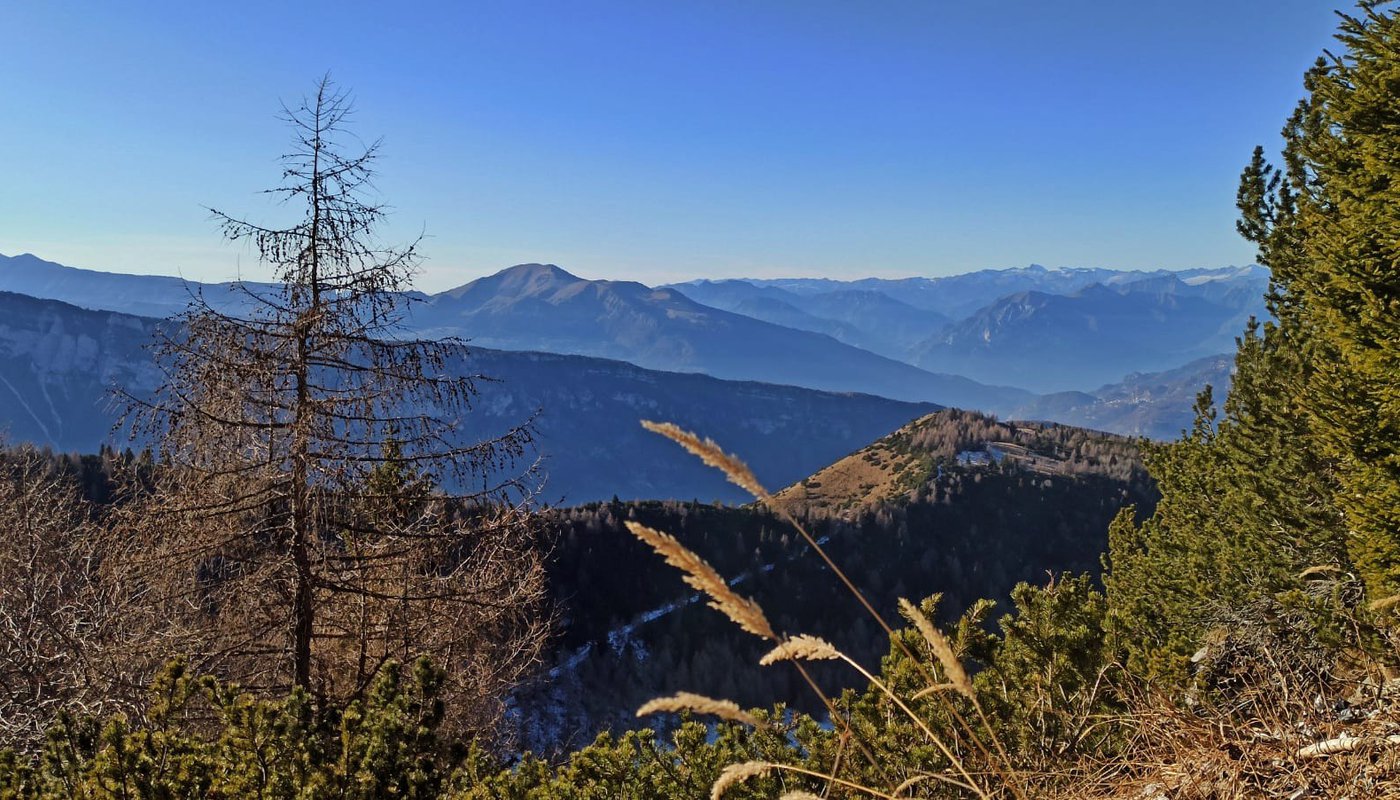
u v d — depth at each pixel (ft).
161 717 15.42
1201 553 40.63
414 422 32.09
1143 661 17.71
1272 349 37.86
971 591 325.21
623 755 15.81
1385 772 8.64
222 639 32.17
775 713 15.24
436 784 15.94
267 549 32.30
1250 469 36.45
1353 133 24.99
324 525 31.71
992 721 13.89
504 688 43.88
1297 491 34.32
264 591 31.71
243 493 31.07
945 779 7.41
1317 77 29.84
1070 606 18.37
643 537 5.25
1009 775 7.01
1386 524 22.82
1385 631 14.43
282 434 31.30
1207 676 15.49
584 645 228.63
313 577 31.96
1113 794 10.90
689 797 14.23
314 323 30.09
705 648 234.58
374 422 31.48
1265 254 37.27
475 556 36.42
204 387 29.07
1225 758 10.23
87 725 15.12
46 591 42.83
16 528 47.88
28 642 38.06
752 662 221.66
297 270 30.45
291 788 14.58
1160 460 49.57
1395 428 23.61
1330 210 28.09
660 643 235.40
